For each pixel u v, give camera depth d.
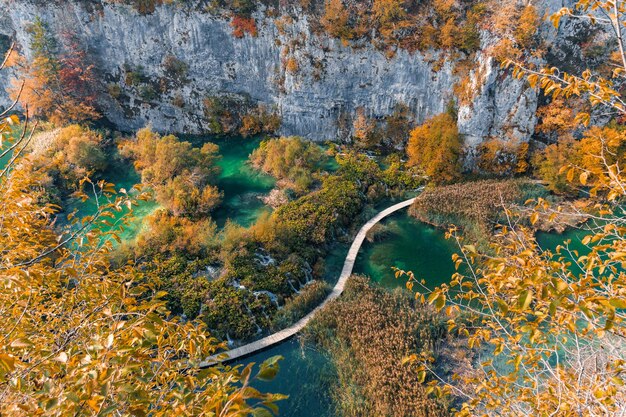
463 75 45.72
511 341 9.42
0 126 7.19
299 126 54.97
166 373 7.68
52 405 4.30
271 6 51.38
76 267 10.17
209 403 5.21
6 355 4.16
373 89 51.06
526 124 43.22
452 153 44.50
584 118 7.83
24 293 7.95
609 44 42.88
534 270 5.21
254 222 40.16
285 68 52.62
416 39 47.84
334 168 48.25
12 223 8.57
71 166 45.59
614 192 6.78
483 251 33.88
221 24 52.88
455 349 25.70
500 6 44.66
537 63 42.38
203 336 8.05
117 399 5.21
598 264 7.02
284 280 32.06
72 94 54.59
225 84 55.75
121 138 52.78
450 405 21.97
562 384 7.96
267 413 4.09
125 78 56.09
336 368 25.64
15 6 54.16
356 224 39.53
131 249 33.69
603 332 6.75
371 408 22.62
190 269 32.22
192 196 40.12
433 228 39.25
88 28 54.28
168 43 54.41
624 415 6.66
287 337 28.16
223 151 54.00
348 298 30.58
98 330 7.04
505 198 39.12
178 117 57.09
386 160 49.53
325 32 49.78
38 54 51.78
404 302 29.47
